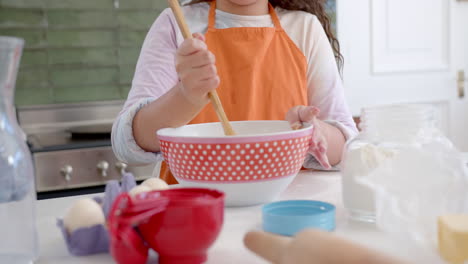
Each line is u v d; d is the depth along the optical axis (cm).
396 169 64
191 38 88
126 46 263
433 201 62
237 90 127
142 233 55
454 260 52
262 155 76
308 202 69
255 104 128
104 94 263
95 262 59
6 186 56
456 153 69
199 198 58
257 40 128
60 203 88
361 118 76
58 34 252
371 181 64
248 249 57
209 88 88
